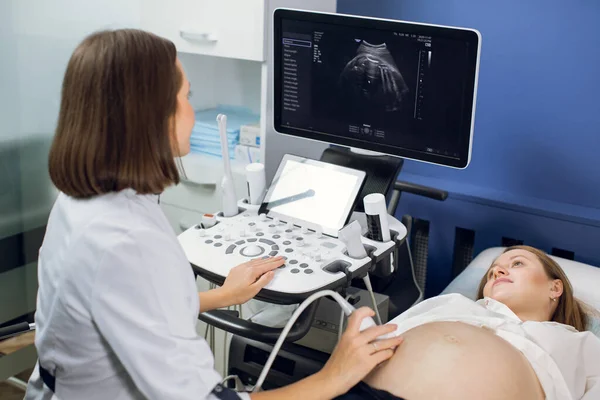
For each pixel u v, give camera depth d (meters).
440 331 1.63
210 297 1.52
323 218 1.84
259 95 2.50
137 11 2.22
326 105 1.95
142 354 1.07
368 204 1.75
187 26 2.15
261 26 2.01
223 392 1.15
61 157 1.09
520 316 1.83
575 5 2.07
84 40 1.11
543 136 2.23
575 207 2.22
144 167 1.10
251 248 1.73
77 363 1.15
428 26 1.71
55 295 1.12
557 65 2.14
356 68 1.86
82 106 1.08
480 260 2.11
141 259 1.07
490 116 2.29
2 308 2.19
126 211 1.11
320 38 1.89
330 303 1.84
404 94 1.82
